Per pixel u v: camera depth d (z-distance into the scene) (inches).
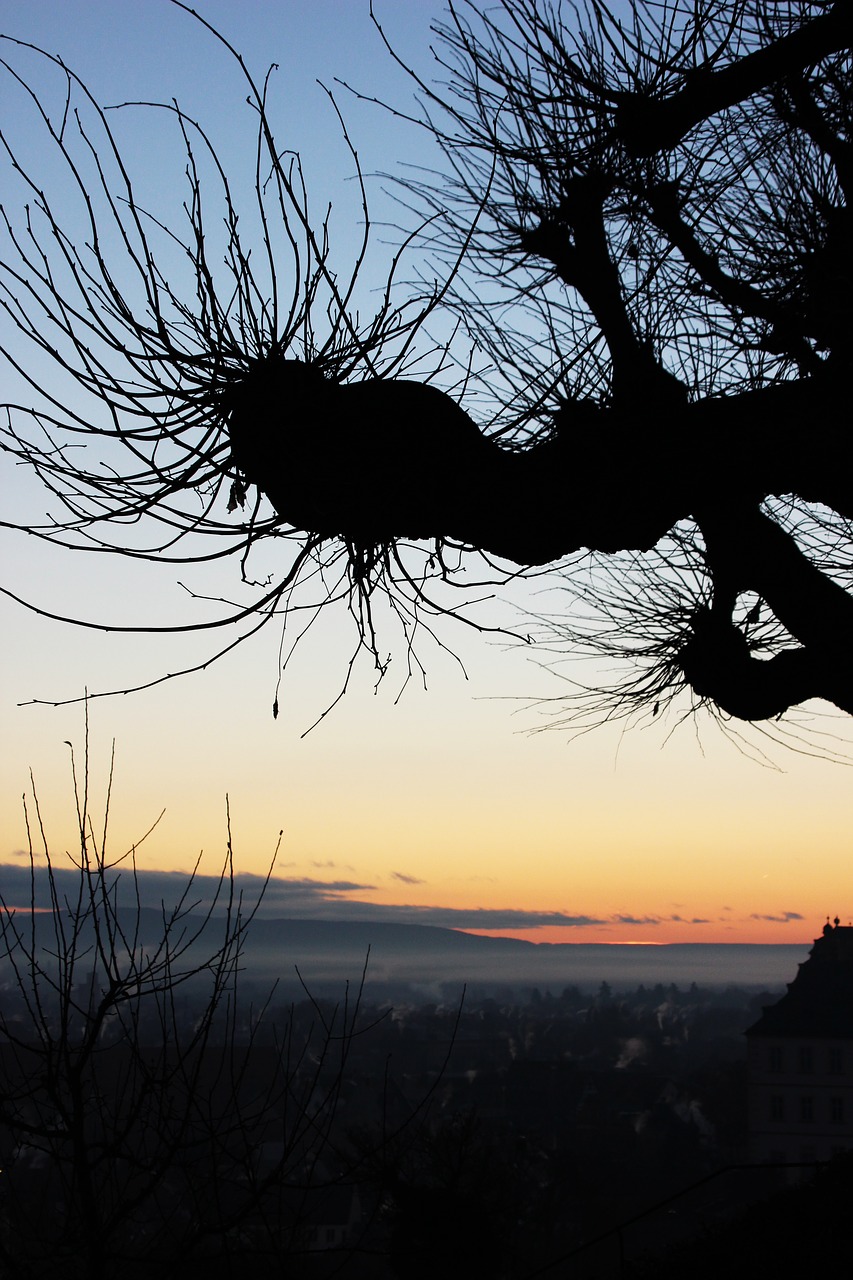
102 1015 142.5
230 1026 152.6
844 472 160.6
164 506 139.0
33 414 134.4
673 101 154.4
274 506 149.4
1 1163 144.2
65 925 152.0
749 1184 1202.6
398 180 191.8
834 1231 315.0
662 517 164.7
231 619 134.3
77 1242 137.3
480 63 181.0
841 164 168.4
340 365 145.9
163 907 159.8
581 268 179.2
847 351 157.8
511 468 155.9
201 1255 141.2
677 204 172.6
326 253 143.0
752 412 159.0
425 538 158.6
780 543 210.4
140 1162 138.6
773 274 165.5
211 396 141.9
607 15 170.7
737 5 158.9
